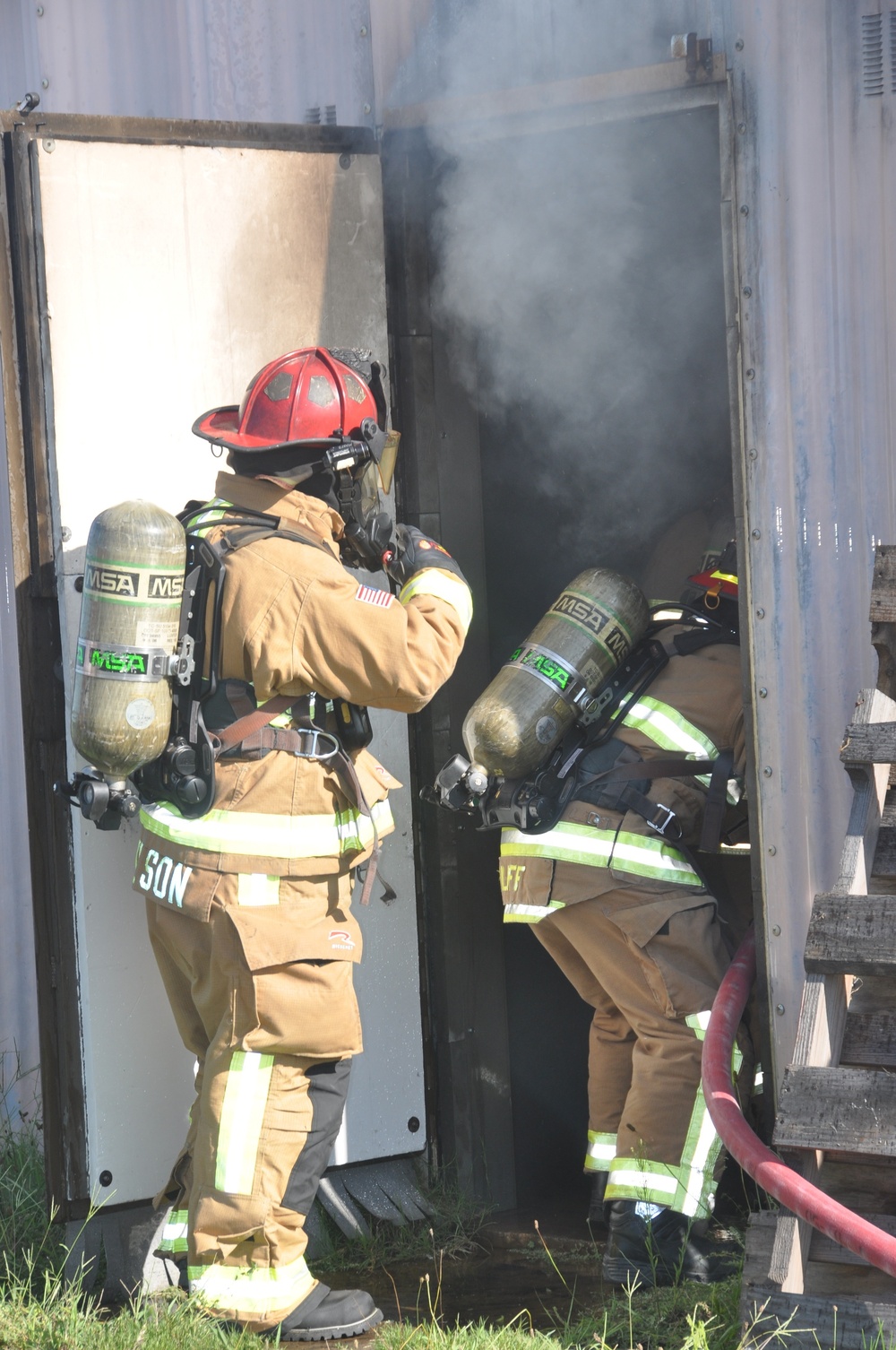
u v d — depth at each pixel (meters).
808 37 12.08
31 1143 15.59
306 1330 11.52
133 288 13.09
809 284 12.24
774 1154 10.18
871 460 12.13
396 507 15.11
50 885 12.73
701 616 13.78
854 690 12.31
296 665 11.16
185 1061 13.09
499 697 12.93
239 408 12.41
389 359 14.88
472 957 15.25
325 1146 11.69
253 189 13.68
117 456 13.02
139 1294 12.62
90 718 10.78
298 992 11.22
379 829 12.23
